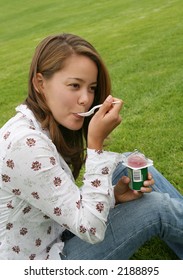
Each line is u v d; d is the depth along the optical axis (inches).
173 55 346.0
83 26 711.7
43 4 1117.1
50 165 83.7
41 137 84.9
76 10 956.0
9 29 908.0
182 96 239.8
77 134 98.7
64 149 93.2
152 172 116.3
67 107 87.7
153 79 286.2
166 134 194.1
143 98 250.5
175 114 215.3
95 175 86.6
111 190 87.5
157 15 614.5
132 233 93.6
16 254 92.5
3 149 85.0
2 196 87.5
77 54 85.7
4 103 326.6
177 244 110.9
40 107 89.8
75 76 85.7
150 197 97.0
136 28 533.0
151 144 186.9
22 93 350.6
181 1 713.6
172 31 448.8
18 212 88.6
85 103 87.7
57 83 86.5
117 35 517.7
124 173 112.4
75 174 103.3
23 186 84.4
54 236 96.1
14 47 648.4
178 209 96.3
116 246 93.6
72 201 84.8
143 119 216.1
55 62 85.4
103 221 85.2
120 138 197.3
